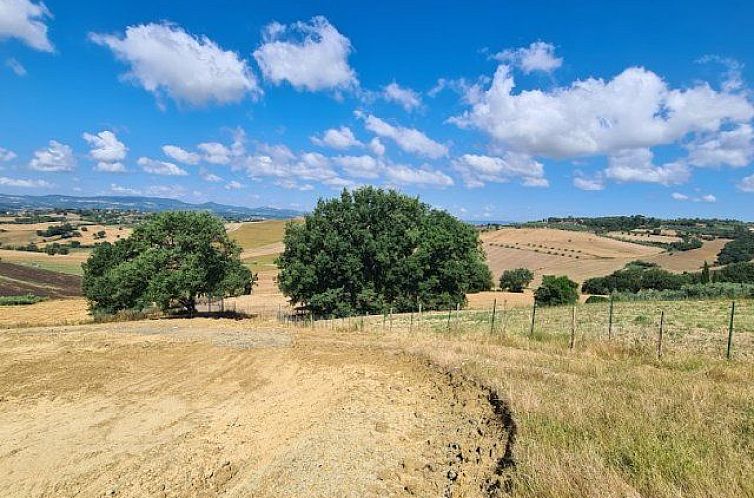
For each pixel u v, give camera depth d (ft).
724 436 27.14
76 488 27.48
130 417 40.09
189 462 30.60
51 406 43.39
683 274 231.09
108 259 154.92
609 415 30.94
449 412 38.50
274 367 58.59
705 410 32.07
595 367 46.96
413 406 40.98
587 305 120.06
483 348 59.72
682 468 23.49
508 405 35.22
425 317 115.75
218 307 178.60
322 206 155.43
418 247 153.69
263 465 29.63
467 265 160.15
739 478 22.47
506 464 26.30
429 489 25.55
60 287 263.49
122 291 132.46
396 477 27.27
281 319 129.90
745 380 41.14
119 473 29.22
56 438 35.37
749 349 55.36
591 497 21.11
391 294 156.87
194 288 130.93
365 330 91.76
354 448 31.58
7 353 69.41
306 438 33.68
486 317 104.12
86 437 35.53
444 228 159.84
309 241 152.76
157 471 29.37
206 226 136.46
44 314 163.73
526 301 192.75
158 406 43.11
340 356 63.26
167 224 134.82
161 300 127.24
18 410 42.29
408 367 55.21
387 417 38.06
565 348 58.70
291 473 28.12
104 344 76.48
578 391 37.42
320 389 47.70
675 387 38.19
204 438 34.88
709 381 40.45
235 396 46.24
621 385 40.06
